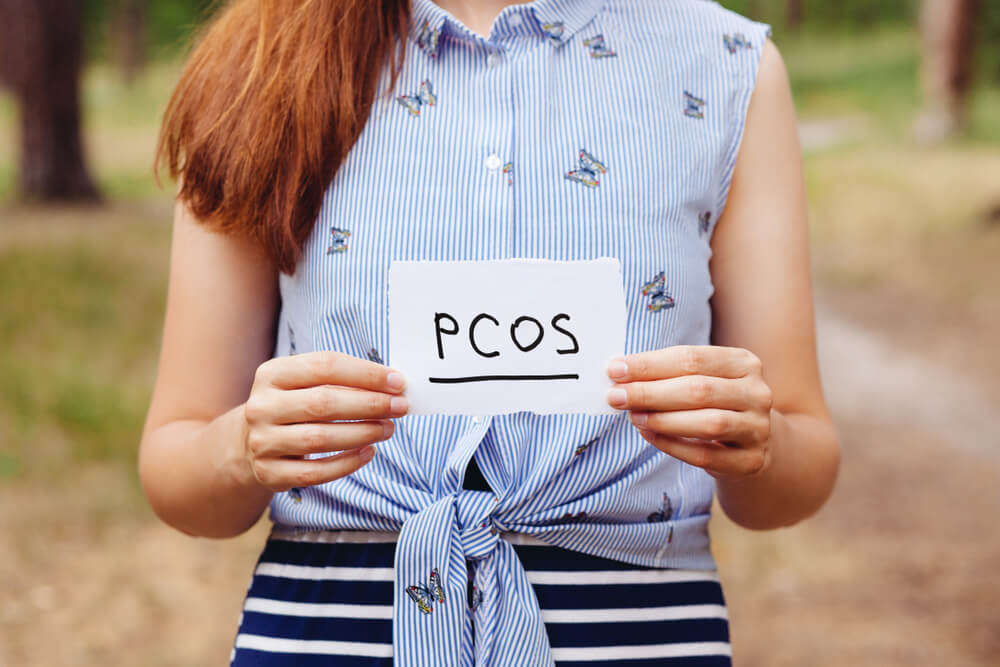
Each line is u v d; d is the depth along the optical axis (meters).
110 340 7.67
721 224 1.39
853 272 10.48
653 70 1.33
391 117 1.29
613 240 1.26
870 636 4.04
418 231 1.26
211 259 1.37
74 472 5.40
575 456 1.23
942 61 16.92
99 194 13.52
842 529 5.06
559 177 1.27
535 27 1.31
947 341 8.34
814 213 12.77
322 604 1.25
